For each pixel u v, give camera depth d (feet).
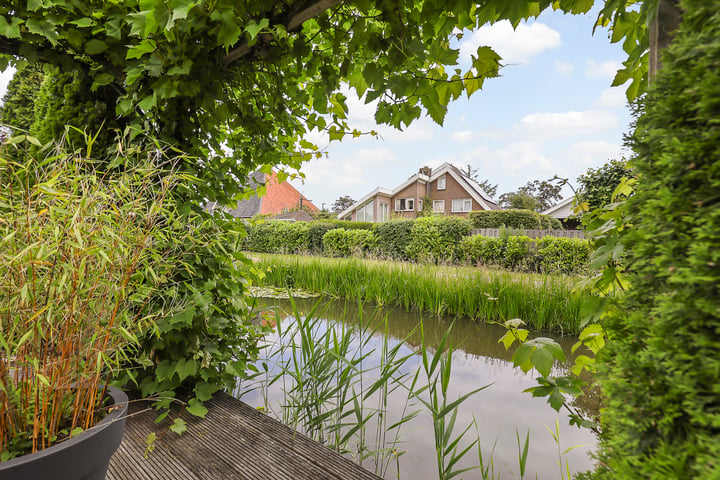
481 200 70.74
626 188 3.75
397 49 5.14
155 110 5.59
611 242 3.48
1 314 2.69
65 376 2.99
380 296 18.66
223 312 5.71
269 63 6.01
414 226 34.94
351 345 11.45
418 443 6.25
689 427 1.52
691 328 1.56
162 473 3.96
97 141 6.30
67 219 2.81
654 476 1.47
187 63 4.79
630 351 1.94
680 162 1.69
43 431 2.82
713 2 1.61
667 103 1.77
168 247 5.05
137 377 5.68
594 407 7.38
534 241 27.53
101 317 3.21
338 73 6.49
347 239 38.81
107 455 3.03
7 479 2.31
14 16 4.65
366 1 4.82
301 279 22.31
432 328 14.48
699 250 1.47
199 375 5.77
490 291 15.74
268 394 7.73
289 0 4.86
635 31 4.39
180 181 5.66
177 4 3.59
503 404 7.80
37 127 6.88
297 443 4.52
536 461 5.74
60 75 6.80
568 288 14.34
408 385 8.79
